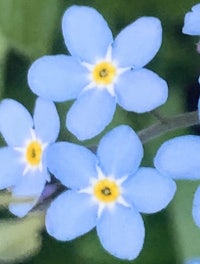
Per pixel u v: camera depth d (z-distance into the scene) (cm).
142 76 7
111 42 8
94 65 8
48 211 7
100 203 7
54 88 8
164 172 7
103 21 8
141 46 8
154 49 8
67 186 7
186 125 8
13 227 8
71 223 7
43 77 8
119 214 7
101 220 7
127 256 7
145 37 8
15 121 8
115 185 7
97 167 7
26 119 8
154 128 8
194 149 7
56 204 7
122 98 7
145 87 7
